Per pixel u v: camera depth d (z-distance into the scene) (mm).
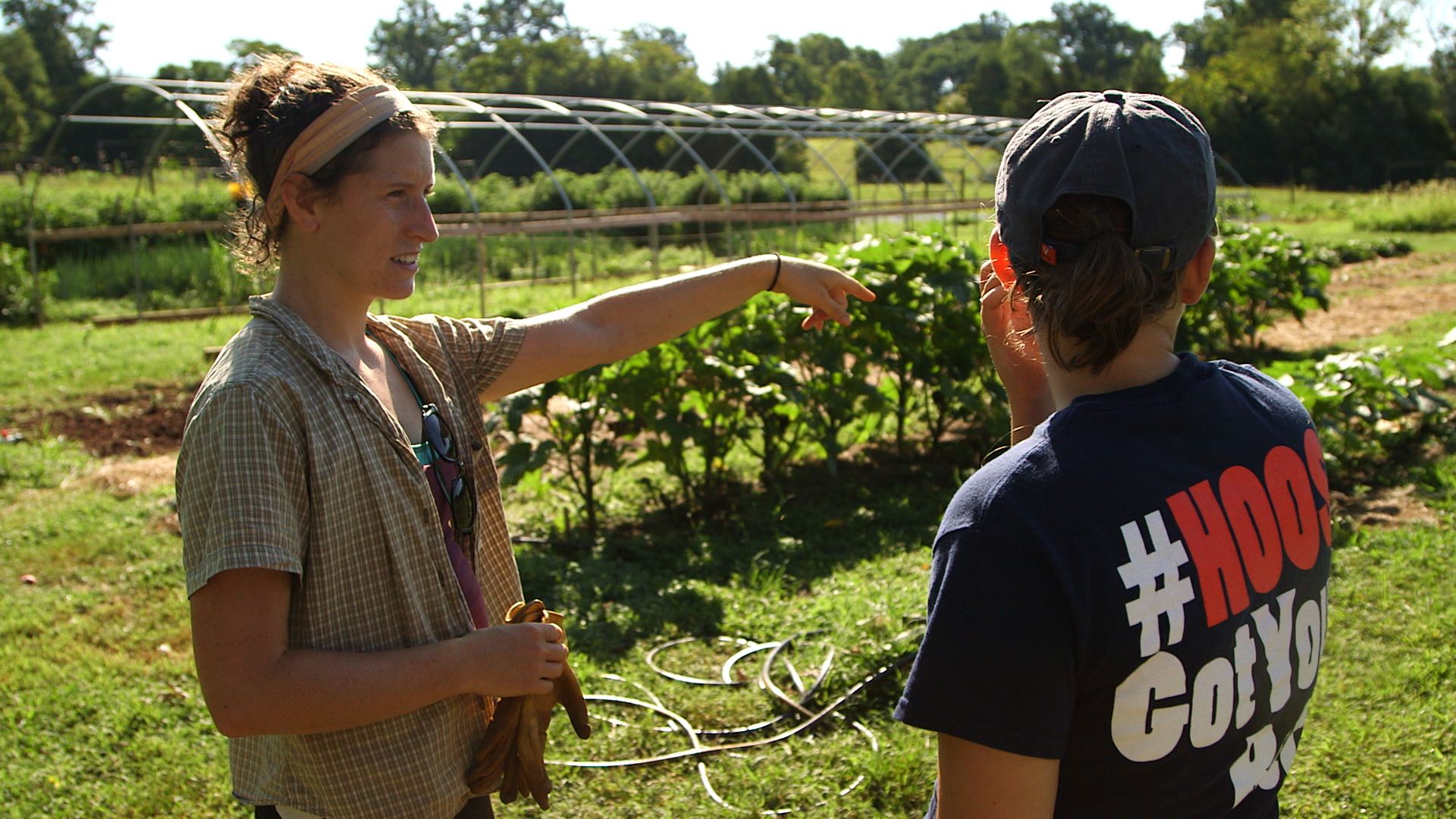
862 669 4133
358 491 1455
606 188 24547
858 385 6605
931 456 7383
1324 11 55719
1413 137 49000
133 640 4750
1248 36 61594
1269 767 1260
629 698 4078
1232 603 1170
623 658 4434
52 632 4816
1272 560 1218
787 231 21406
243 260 1637
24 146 56188
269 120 1481
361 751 1496
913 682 1154
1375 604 4535
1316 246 19359
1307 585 1271
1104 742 1156
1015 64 79062
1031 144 1223
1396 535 5289
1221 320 10875
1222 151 49062
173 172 30391
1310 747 3469
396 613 1507
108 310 15344
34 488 7121
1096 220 1163
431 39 105688
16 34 72188
